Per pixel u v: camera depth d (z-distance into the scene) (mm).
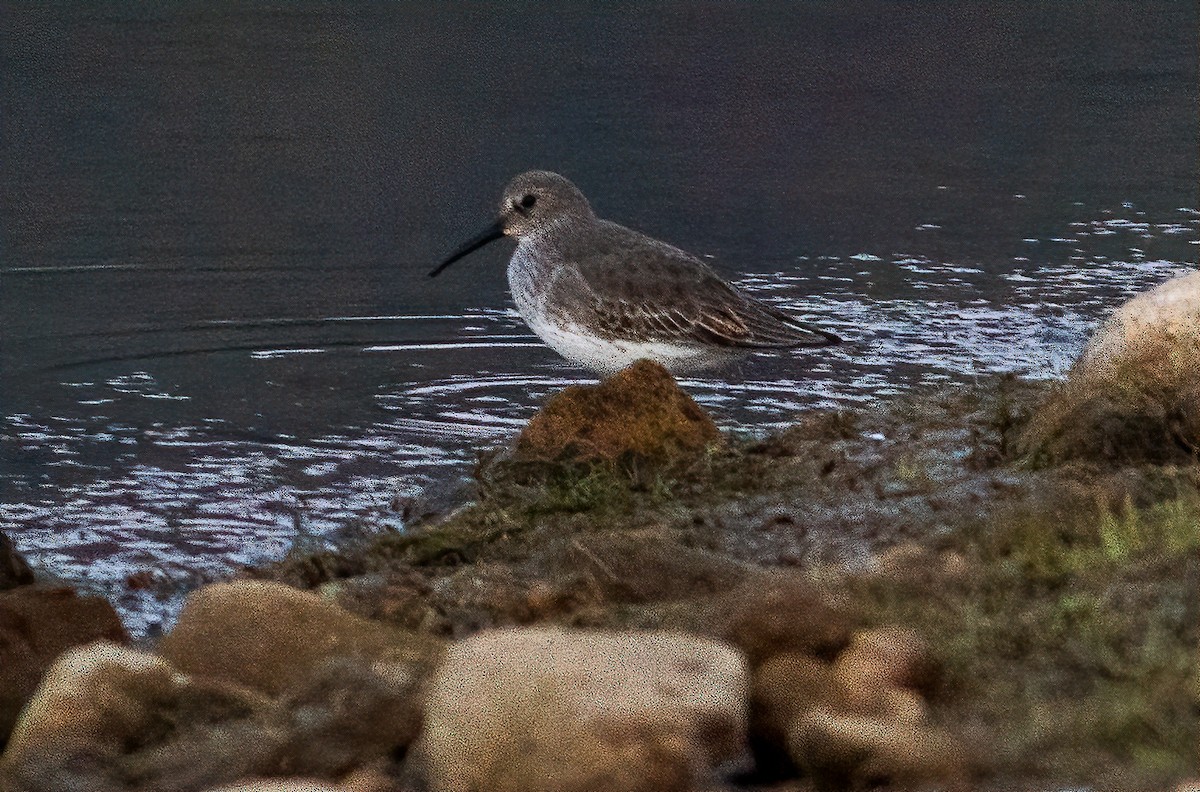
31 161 27188
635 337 15523
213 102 31531
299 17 38438
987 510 10836
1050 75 34531
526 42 37188
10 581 10094
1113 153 28141
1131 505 9797
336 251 22641
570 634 7445
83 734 7883
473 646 7324
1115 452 11578
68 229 23266
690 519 11812
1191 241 22609
